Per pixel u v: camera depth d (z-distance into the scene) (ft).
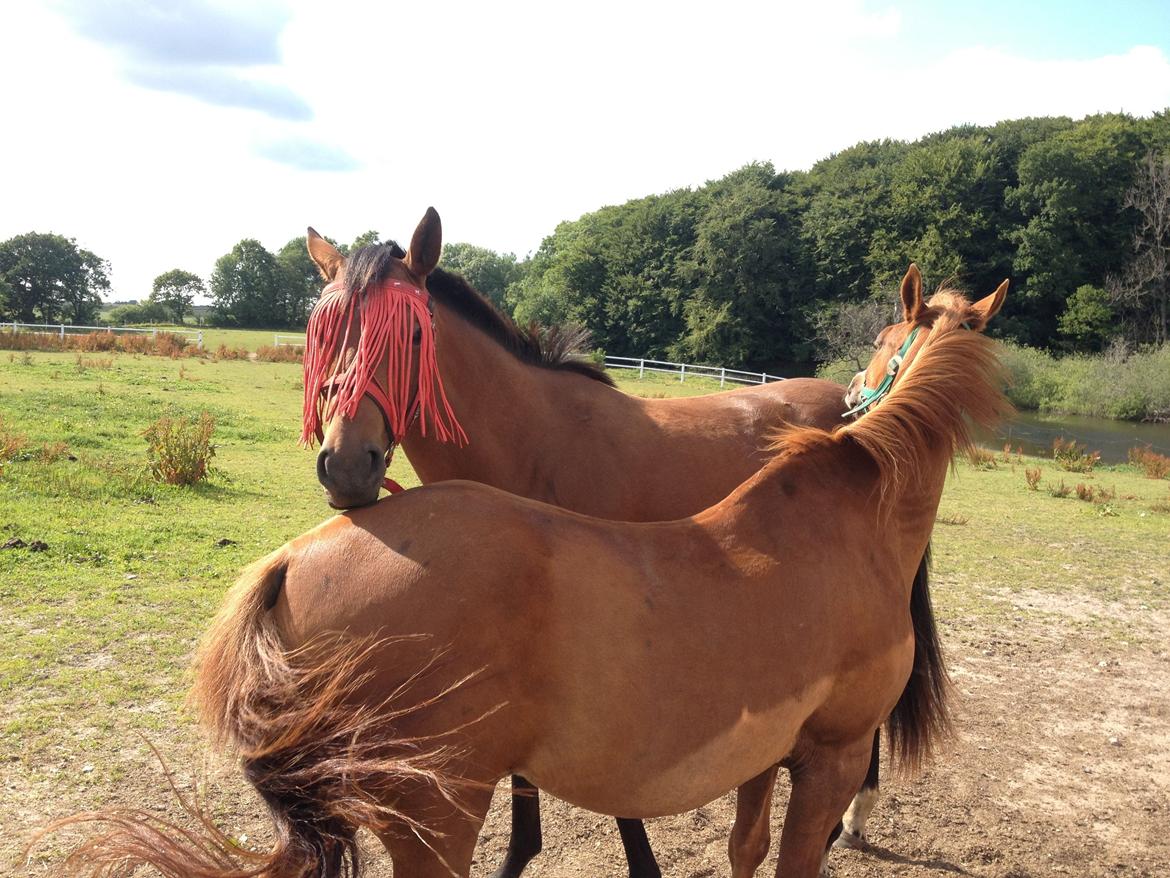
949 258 143.23
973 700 17.79
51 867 9.83
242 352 93.30
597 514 10.16
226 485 32.01
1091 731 16.60
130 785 11.86
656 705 6.82
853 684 8.08
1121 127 152.15
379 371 7.90
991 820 13.24
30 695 14.16
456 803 6.22
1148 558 31.19
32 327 110.63
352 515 7.06
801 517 8.19
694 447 10.84
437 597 6.37
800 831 8.29
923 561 11.41
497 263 272.10
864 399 11.64
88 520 24.93
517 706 6.60
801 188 176.76
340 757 6.06
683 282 172.45
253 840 10.97
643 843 9.64
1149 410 106.52
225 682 6.48
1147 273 136.77
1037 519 38.27
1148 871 12.09
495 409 10.00
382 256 8.35
